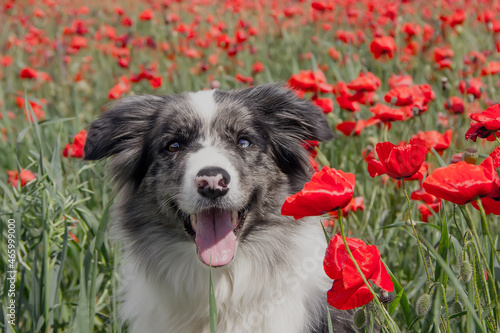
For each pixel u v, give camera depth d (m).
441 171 1.83
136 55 9.36
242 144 3.51
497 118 2.24
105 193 4.09
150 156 3.59
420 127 5.16
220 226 3.26
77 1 13.41
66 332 3.43
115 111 3.90
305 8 10.57
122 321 3.61
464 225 2.76
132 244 3.61
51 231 3.54
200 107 3.55
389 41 5.04
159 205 3.45
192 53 7.05
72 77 8.35
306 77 4.49
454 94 5.73
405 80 4.86
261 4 10.98
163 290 3.50
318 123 3.75
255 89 3.84
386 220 4.27
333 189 1.88
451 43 6.90
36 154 4.34
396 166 2.06
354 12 8.50
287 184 3.62
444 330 2.28
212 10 11.66
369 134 4.95
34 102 5.58
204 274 3.44
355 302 2.00
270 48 8.55
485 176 1.80
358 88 4.23
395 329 2.01
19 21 9.91
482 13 7.41
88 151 3.73
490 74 5.03
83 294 3.01
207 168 3.13
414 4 10.00
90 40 10.16
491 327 2.16
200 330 3.53
